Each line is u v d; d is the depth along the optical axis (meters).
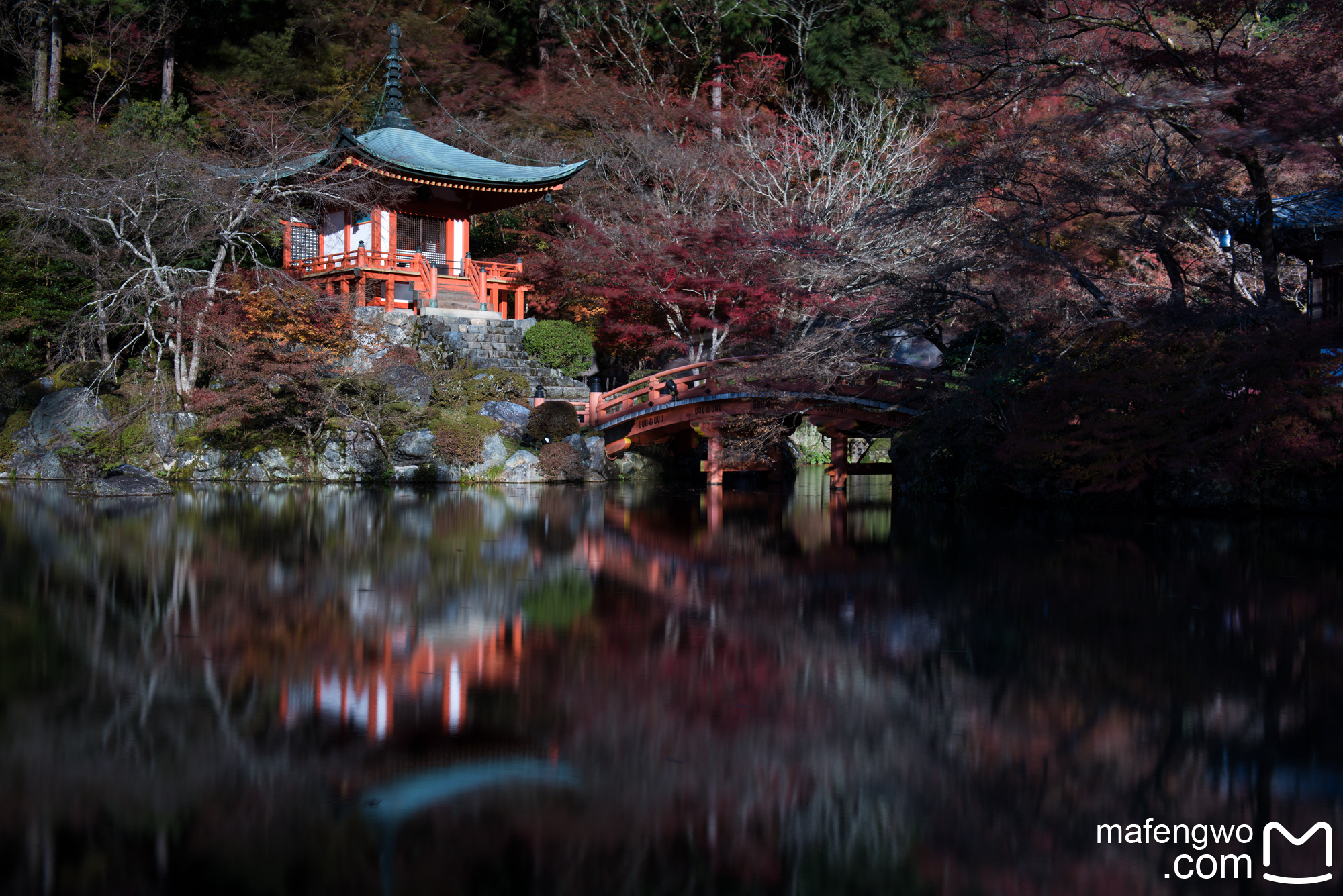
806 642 6.98
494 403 22.30
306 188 23.61
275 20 34.59
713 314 24.31
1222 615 7.95
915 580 9.67
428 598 8.52
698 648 6.79
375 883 3.46
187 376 22.19
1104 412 15.72
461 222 27.94
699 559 10.98
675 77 35.72
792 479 26.70
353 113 33.31
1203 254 18.97
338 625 7.39
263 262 28.84
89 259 21.48
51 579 9.11
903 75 32.94
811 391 19.91
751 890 3.47
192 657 6.38
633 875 3.56
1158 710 5.46
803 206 25.03
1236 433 14.53
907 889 3.49
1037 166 16.80
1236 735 5.06
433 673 6.07
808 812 4.11
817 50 33.97
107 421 20.47
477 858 3.67
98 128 25.38
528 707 5.41
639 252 24.44
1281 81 13.43
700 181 27.16
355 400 21.16
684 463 26.78
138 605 8.02
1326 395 14.20
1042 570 10.26
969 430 18.05
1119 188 15.44
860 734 5.03
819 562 10.84
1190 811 4.15
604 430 22.97
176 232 22.19
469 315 26.91
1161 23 15.69
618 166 29.33
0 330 21.89
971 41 16.61
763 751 4.78
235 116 29.30
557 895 3.40
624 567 10.36
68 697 5.46
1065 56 15.91
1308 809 4.20
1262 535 13.19
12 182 22.61
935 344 21.31
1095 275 17.59
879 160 27.66
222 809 4.04
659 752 4.75
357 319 22.98
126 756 4.58
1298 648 6.86
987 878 3.61
